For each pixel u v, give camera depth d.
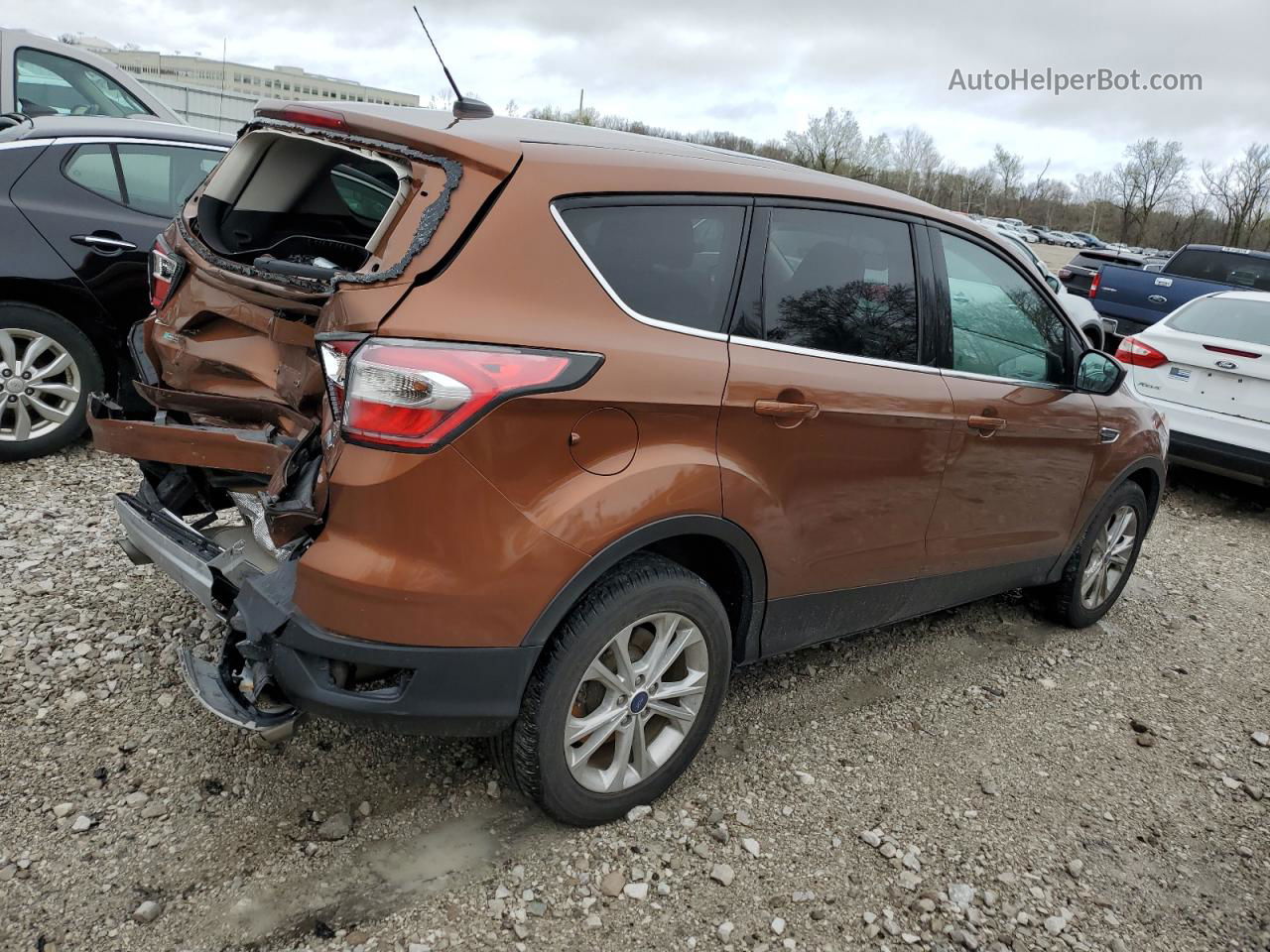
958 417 3.26
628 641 2.55
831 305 2.91
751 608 2.86
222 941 2.20
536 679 2.41
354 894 2.37
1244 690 4.09
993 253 3.56
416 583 2.14
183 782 2.69
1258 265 11.72
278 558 2.38
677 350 2.48
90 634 3.35
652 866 2.59
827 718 3.45
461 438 2.12
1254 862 2.94
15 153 4.73
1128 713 3.77
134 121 5.27
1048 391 3.76
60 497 4.49
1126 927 2.60
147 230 5.03
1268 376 6.36
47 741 2.79
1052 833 2.95
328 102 2.76
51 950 2.12
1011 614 4.59
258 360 2.72
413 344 2.09
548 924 2.35
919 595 3.49
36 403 4.80
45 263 4.70
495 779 2.86
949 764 3.26
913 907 2.56
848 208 3.02
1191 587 5.31
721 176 2.69
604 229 2.42
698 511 2.52
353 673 2.23
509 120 2.73
